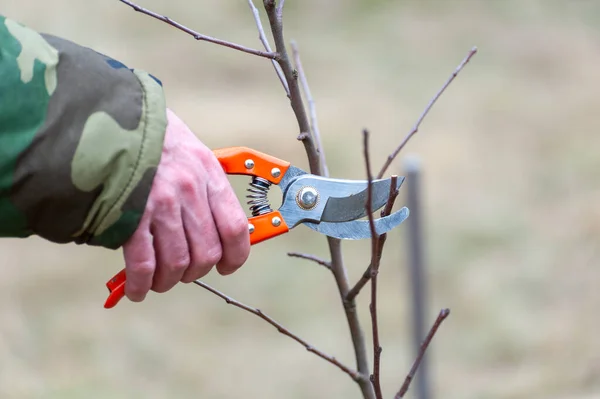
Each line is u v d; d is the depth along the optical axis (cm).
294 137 864
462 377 540
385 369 537
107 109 141
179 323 602
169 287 153
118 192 140
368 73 1141
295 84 178
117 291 155
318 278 660
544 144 934
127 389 522
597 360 541
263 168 171
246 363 554
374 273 159
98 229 143
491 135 948
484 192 810
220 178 151
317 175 182
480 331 588
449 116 998
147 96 144
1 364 533
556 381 529
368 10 1393
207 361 557
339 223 171
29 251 697
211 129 882
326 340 577
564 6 1450
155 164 142
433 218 754
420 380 435
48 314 604
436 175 835
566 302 623
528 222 750
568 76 1162
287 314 614
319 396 518
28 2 1211
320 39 1276
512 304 620
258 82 1074
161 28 1224
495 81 1126
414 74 1147
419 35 1298
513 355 561
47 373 534
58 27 1170
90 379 530
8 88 136
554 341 565
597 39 1308
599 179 838
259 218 169
